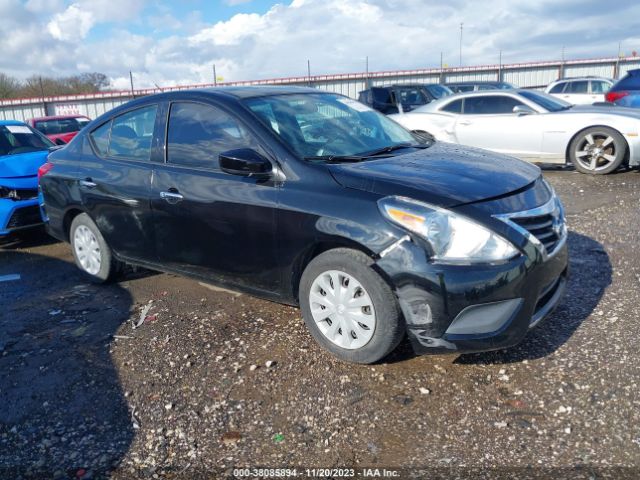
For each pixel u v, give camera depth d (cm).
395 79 2948
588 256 508
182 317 423
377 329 318
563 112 911
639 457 248
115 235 465
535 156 932
